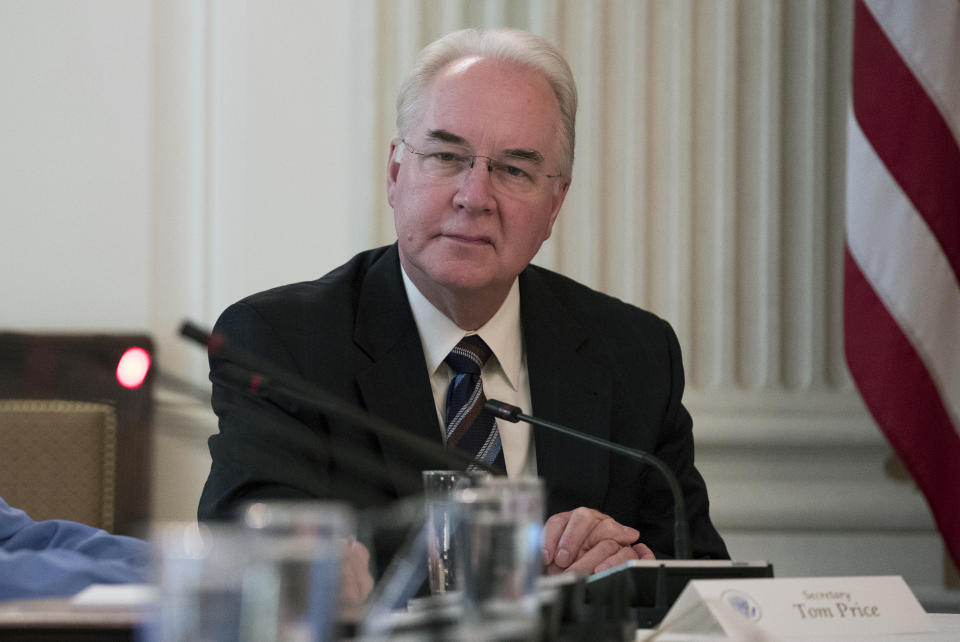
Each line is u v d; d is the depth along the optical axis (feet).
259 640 9.25
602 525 21.43
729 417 41.55
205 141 40.24
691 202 42.11
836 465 42.73
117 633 12.19
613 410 26.81
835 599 14.98
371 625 12.26
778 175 42.50
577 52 41.60
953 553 37.60
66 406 35.60
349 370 24.93
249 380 18.13
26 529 18.75
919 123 38.60
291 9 40.68
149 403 36.63
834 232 43.11
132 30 40.01
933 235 38.40
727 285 42.09
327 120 40.65
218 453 23.17
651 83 42.19
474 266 24.75
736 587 14.66
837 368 42.88
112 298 39.40
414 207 25.08
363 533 15.74
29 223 39.19
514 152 25.13
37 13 39.58
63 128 39.50
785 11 43.24
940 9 38.75
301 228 40.42
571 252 41.19
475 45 25.86
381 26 40.34
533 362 26.32
